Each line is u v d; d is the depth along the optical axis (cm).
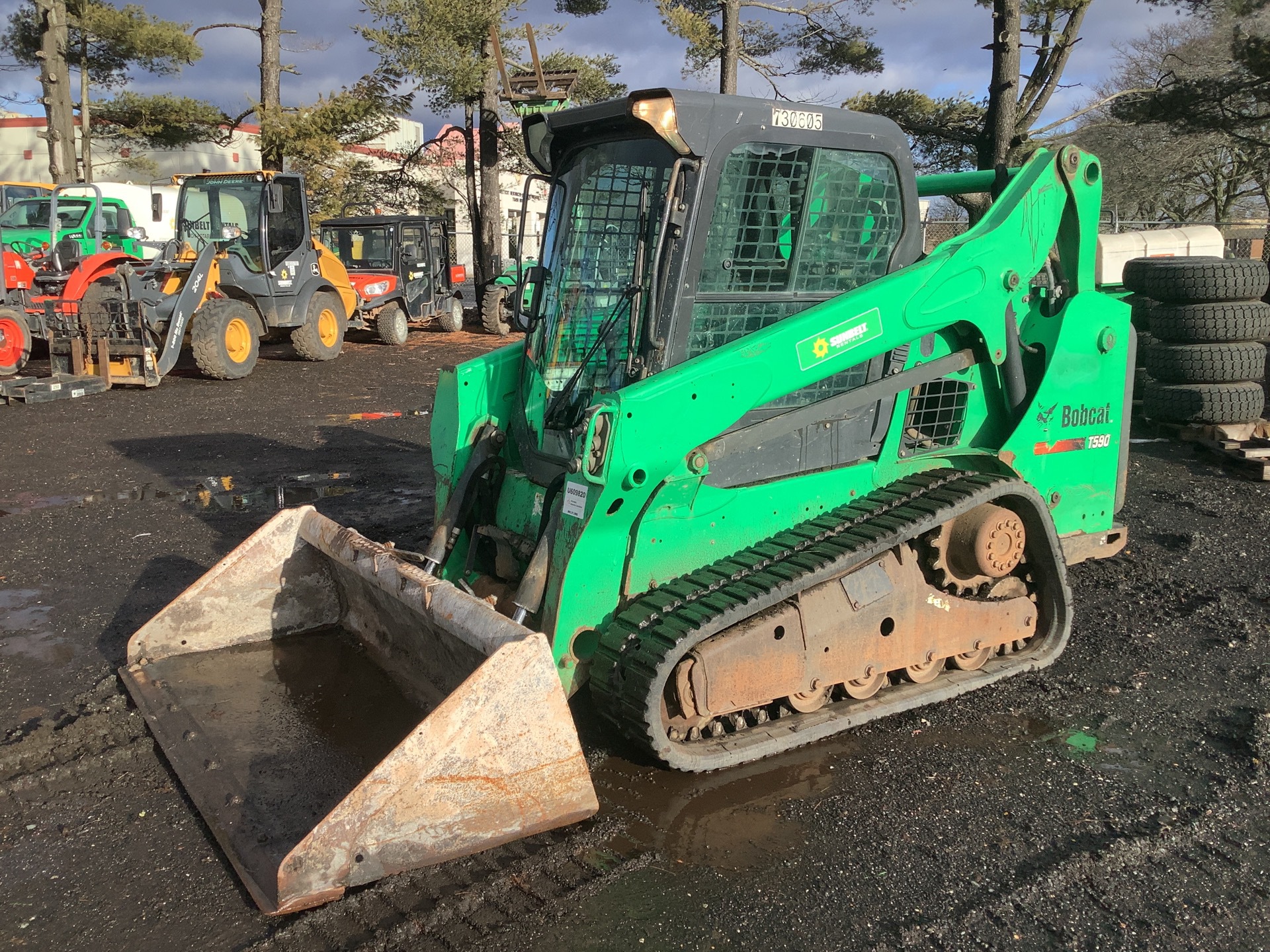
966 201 1531
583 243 410
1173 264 887
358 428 1037
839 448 412
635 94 334
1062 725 407
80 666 449
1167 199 3083
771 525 393
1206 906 292
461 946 269
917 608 407
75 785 349
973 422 454
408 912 281
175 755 354
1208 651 478
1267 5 1562
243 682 403
